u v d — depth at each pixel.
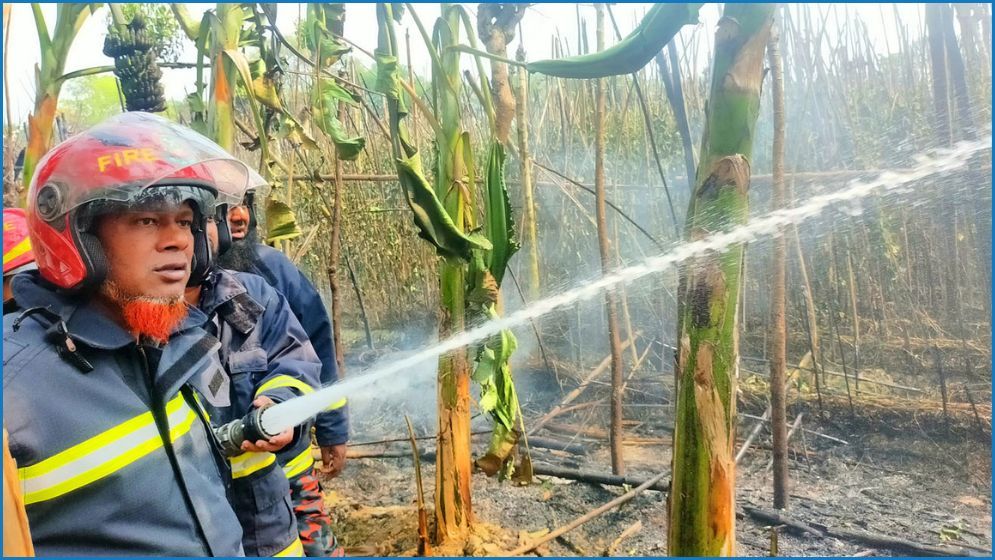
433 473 4.02
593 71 1.74
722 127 1.32
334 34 2.63
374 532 3.20
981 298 5.31
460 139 2.59
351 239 6.19
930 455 4.07
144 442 1.17
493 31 2.62
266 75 2.75
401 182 2.37
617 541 3.07
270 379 1.65
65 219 1.10
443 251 2.40
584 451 4.34
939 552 2.97
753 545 3.12
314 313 2.36
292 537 1.72
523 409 5.22
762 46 1.30
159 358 1.22
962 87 4.05
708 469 1.39
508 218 2.52
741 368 5.60
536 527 3.34
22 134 4.47
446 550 2.91
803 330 5.74
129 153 1.13
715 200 1.34
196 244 1.38
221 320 1.62
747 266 5.29
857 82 5.31
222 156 1.28
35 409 1.08
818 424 4.65
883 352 5.49
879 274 5.39
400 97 2.38
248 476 1.63
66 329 1.13
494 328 2.01
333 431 2.38
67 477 1.09
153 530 1.16
